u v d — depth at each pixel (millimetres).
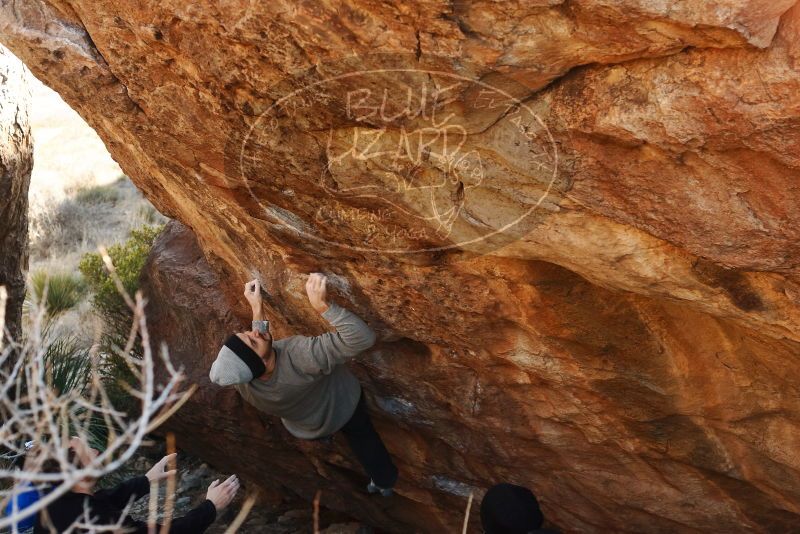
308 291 3115
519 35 1813
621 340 2943
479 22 1808
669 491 3504
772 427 3021
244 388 3354
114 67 2531
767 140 1794
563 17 1763
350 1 1854
